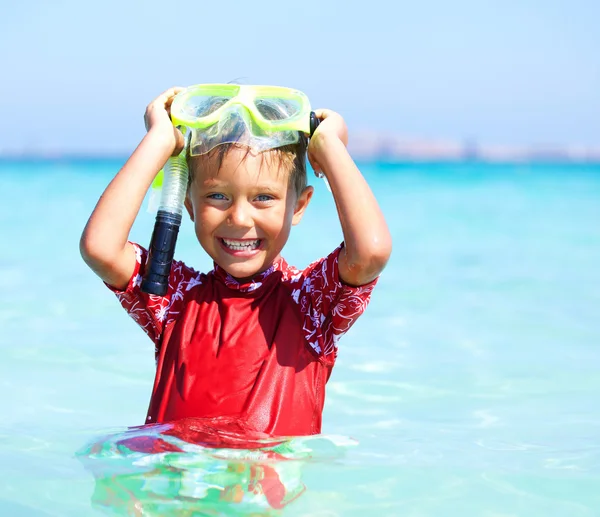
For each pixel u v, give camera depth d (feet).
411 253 29.43
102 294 21.49
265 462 8.71
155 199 10.20
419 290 22.33
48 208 45.57
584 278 23.80
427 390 13.56
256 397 9.36
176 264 10.37
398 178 96.99
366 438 10.90
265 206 9.62
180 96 9.98
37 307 19.77
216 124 9.52
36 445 10.02
